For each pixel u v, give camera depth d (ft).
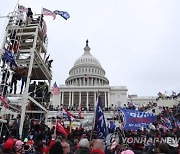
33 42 64.75
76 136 53.11
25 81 65.87
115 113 215.51
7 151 22.09
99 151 21.97
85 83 412.57
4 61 59.11
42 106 68.49
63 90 363.35
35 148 35.35
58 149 19.03
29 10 70.28
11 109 62.18
